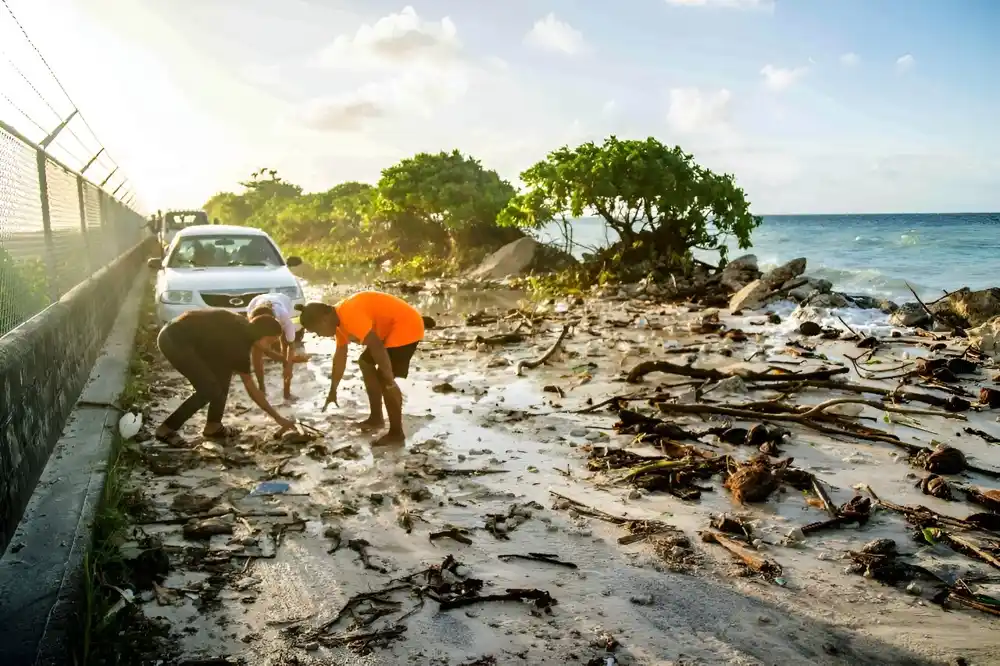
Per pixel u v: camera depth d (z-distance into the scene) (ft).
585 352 34.50
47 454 16.67
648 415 23.86
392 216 97.81
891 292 61.11
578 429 22.41
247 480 17.97
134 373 27.89
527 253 75.92
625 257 65.31
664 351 34.35
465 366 32.30
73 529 13.19
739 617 11.90
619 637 11.30
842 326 40.98
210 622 11.71
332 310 20.89
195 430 21.79
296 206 156.46
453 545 14.53
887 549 14.21
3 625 10.21
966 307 41.65
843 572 13.51
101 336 30.37
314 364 32.45
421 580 13.11
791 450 20.61
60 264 24.07
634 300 52.90
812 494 17.30
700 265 64.18
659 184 61.82
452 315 49.62
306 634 11.37
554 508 16.38
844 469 19.08
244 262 37.93
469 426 22.91
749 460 18.93
